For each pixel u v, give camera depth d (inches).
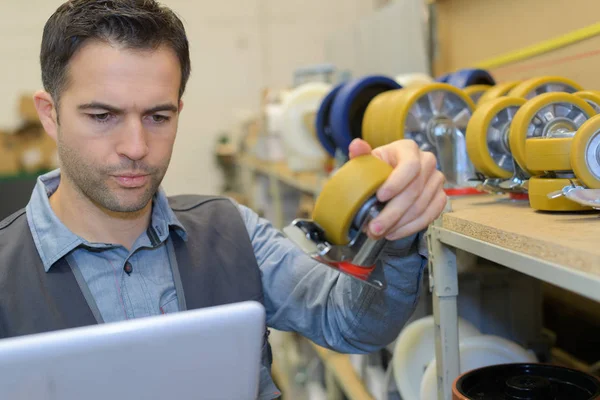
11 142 152.8
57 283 36.4
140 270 39.4
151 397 24.2
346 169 28.0
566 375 35.2
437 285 37.4
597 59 47.8
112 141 33.4
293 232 29.5
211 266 41.3
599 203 28.5
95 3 32.9
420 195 28.8
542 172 33.5
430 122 43.6
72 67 32.8
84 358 22.9
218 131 185.3
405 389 49.9
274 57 184.7
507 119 37.5
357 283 38.9
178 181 184.7
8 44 170.6
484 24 66.6
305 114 88.0
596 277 21.5
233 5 181.9
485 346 44.7
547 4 54.2
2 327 34.8
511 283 51.7
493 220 31.1
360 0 185.9
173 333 23.7
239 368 25.0
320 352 82.3
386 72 101.0
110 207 34.8
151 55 33.1
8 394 22.5
